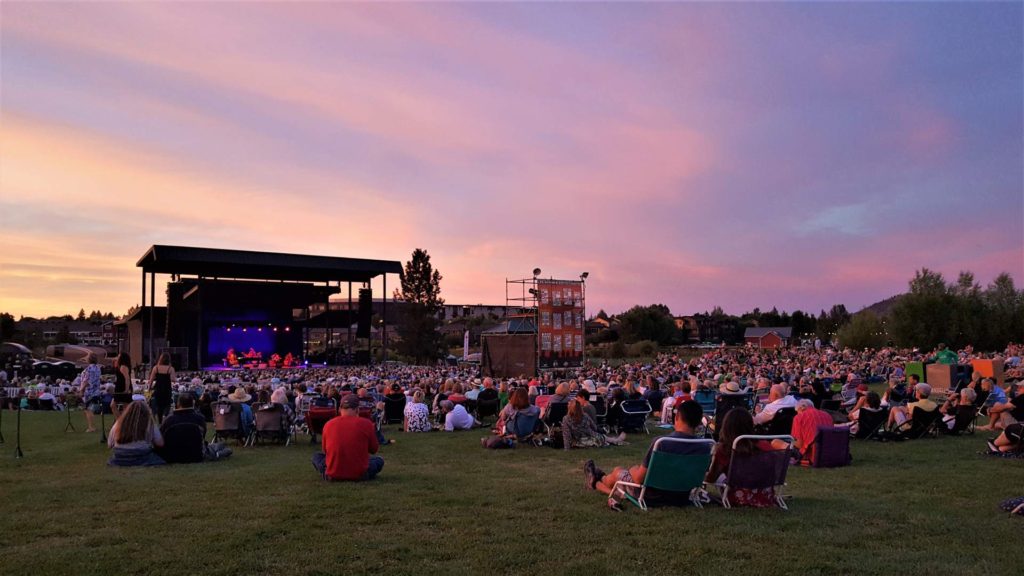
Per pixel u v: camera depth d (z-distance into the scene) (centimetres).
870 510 611
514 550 490
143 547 495
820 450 857
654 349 7344
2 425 1619
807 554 480
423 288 7381
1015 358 3266
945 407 1261
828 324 10438
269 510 615
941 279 6312
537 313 3734
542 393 1836
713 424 1238
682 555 478
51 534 532
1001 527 552
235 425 1202
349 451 773
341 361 5078
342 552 484
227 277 5609
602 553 484
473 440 1246
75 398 2603
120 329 6272
